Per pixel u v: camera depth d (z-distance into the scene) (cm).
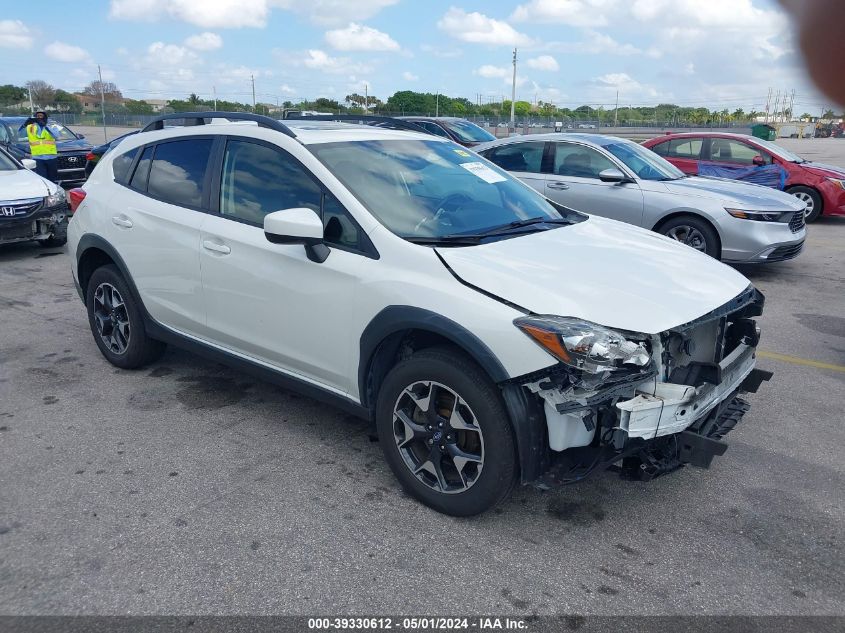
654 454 302
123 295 473
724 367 318
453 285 304
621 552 296
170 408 440
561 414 281
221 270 398
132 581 273
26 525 311
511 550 296
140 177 464
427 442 320
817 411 446
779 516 325
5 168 951
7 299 707
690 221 777
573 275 310
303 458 376
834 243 1041
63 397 456
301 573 279
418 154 410
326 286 346
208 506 328
